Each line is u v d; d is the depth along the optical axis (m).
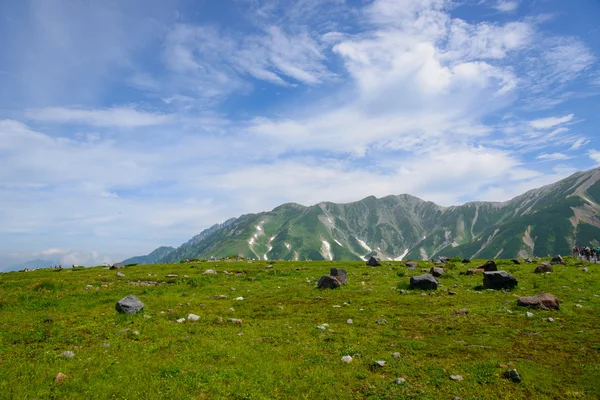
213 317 23.03
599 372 13.71
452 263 50.66
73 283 38.88
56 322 21.02
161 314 23.92
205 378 13.45
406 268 48.66
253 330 20.17
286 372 14.43
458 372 14.29
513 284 30.12
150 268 59.00
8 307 25.58
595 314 21.38
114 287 37.38
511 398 12.26
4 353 15.75
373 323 21.50
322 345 17.67
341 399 12.57
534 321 20.25
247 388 12.97
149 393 12.08
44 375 13.16
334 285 33.22
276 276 45.09
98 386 12.38
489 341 17.47
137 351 16.14
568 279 33.47
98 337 18.36
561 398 12.12
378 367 14.97
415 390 12.96
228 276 45.91
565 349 16.12
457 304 25.25
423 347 17.08
